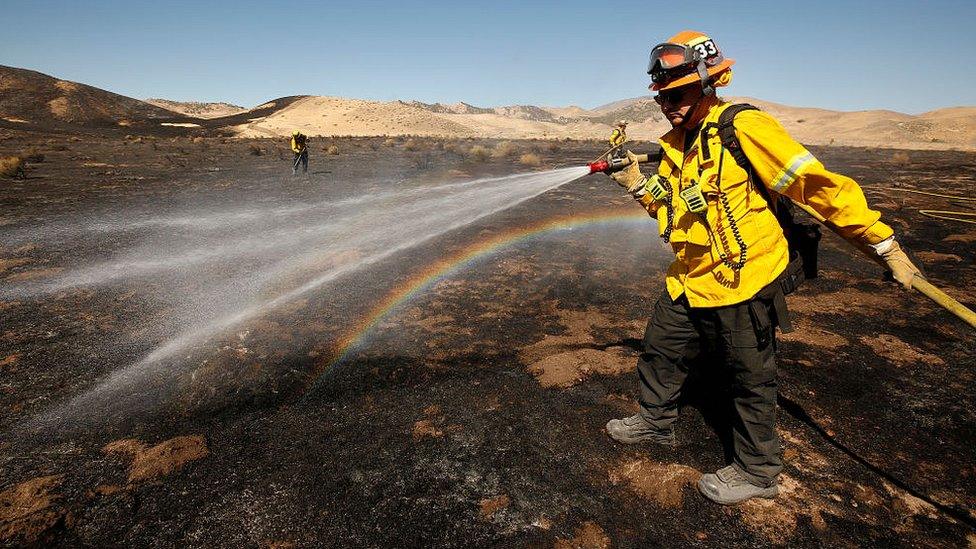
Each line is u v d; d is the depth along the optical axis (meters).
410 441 2.79
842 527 2.16
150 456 2.62
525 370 3.61
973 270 6.11
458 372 3.60
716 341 2.23
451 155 29.36
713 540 2.10
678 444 2.70
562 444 2.74
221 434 2.88
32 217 10.02
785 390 3.30
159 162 23.62
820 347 3.94
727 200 1.96
